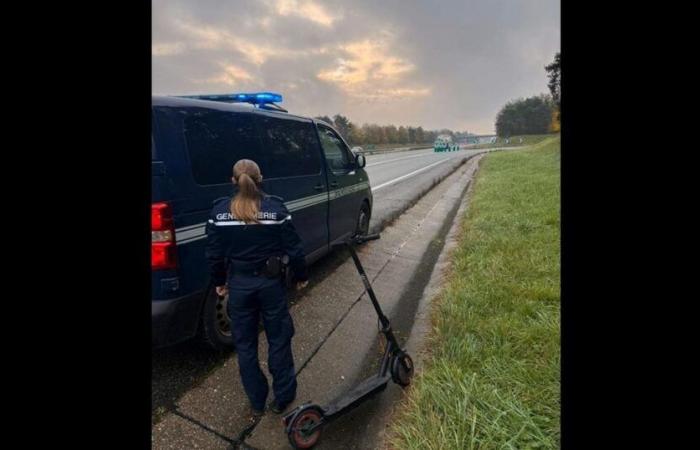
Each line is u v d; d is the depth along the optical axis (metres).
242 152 3.33
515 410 2.08
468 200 11.34
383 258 5.90
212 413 2.43
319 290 4.48
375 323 3.75
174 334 2.63
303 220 4.29
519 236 5.81
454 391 2.31
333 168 5.16
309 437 2.08
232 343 3.12
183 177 2.70
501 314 3.33
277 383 2.37
